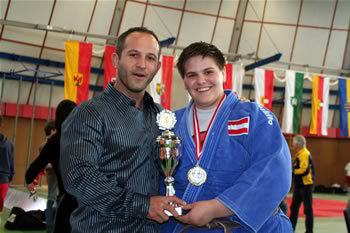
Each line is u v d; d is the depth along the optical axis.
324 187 20.59
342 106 13.98
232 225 2.03
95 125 2.06
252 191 1.95
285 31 17.84
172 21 16.02
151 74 2.28
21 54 14.92
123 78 2.26
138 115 2.26
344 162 21.72
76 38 15.07
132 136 2.16
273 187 1.98
